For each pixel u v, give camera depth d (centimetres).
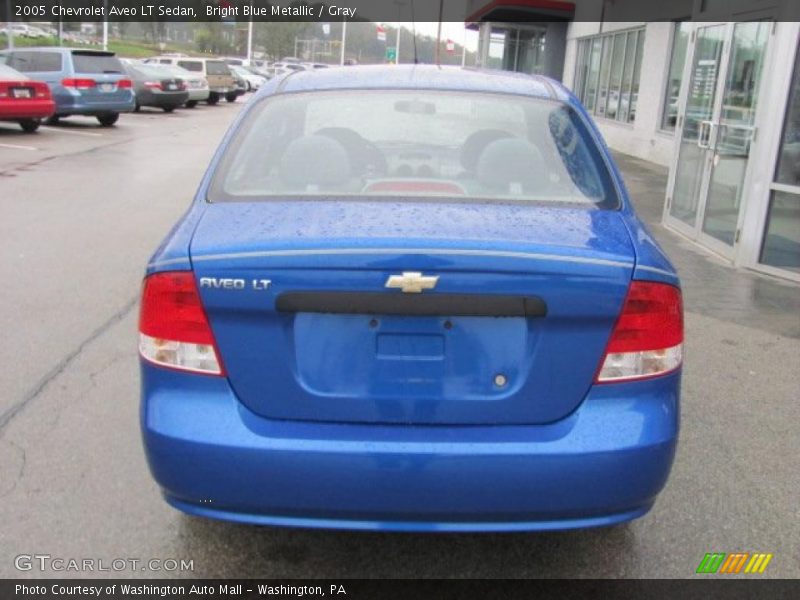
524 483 244
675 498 348
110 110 1936
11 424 399
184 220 287
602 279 246
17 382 450
